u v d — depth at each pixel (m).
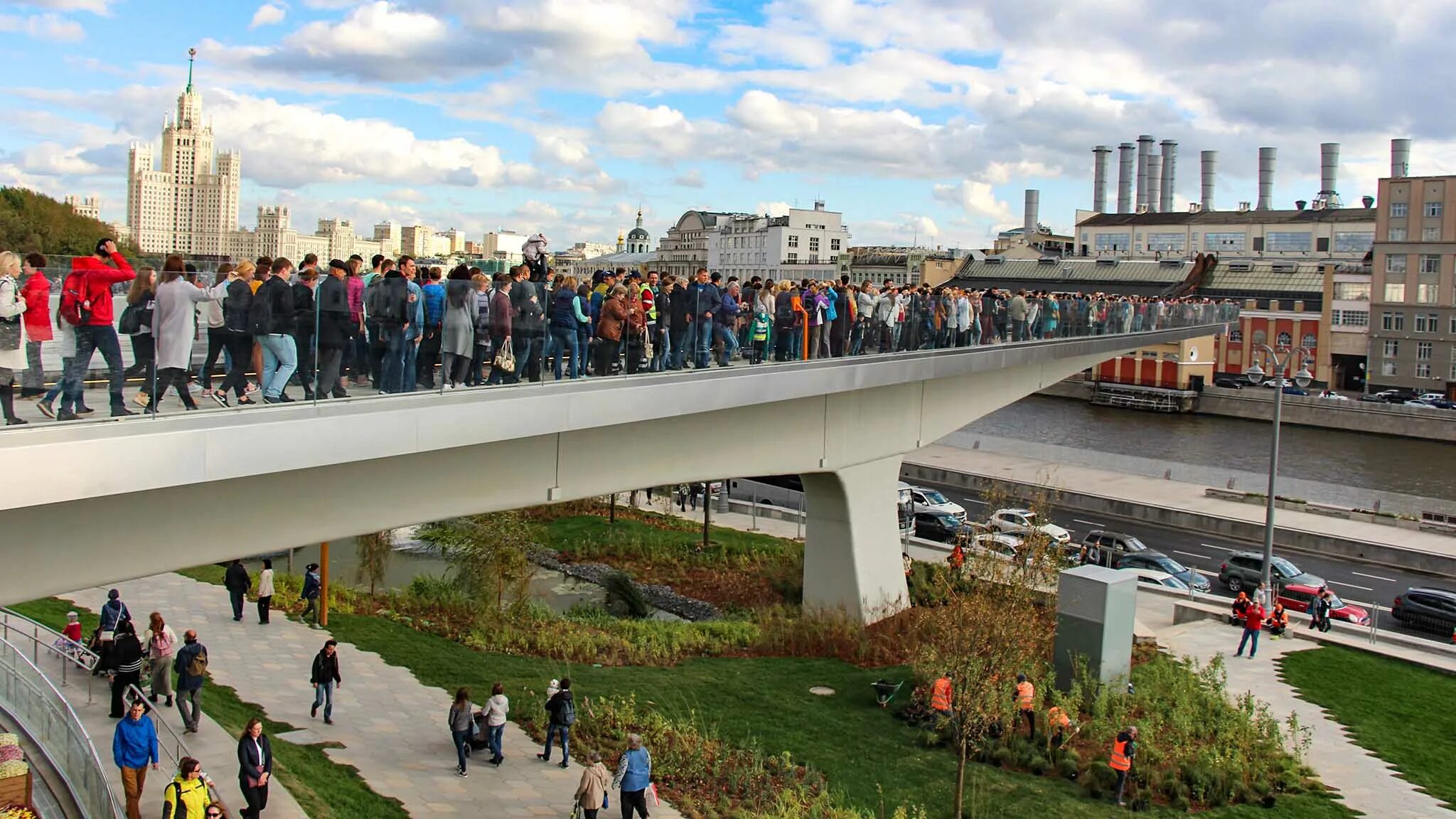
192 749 19.66
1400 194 104.62
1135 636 32.53
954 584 31.69
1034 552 25.89
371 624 31.20
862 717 24.89
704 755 21.98
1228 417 107.56
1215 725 24.11
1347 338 109.62
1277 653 31.89
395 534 47.00
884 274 139.50
